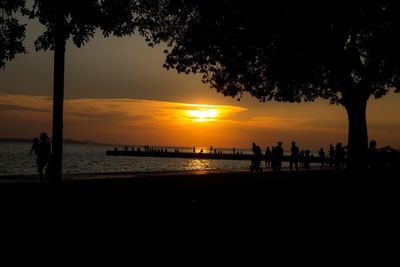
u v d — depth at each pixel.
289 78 25.45
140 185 20.22
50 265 8.35
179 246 10.31
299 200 19.14
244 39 22.98
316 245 10.98
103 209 14.38
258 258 9.51
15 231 10.94
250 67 26.28
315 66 24.73
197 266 8.70
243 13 22.23
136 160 106.81
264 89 28.42
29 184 19.41
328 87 27.33
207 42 24.14
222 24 23.03
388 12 22.03
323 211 16.67
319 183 24.83
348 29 22.77
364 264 9.33
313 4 21.22
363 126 25.20
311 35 22.33
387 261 9.62
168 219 13.62
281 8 21.62
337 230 13.11
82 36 15.96
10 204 13.99
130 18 17.03
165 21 25.66
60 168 14.02
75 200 15.19
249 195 19.77
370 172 33.34
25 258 8.76
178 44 25.98
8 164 82.56
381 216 15.98
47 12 15.00
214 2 22.84
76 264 8.49
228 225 13.20
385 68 24.91
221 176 26.88
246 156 106.31
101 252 9.46
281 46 22.73
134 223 12.73
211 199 18.06
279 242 11.20
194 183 22.22
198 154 105.12
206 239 11.19
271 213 15.76
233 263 9.03
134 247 10.02
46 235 10.73
